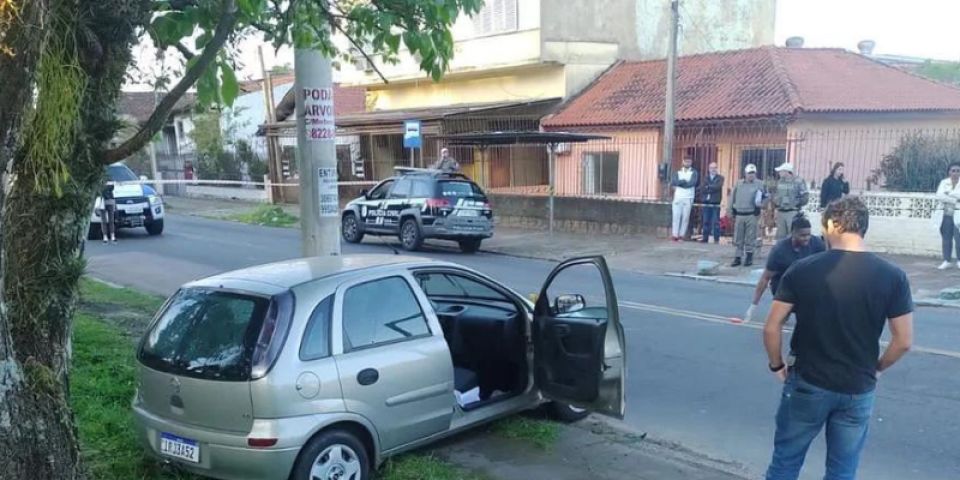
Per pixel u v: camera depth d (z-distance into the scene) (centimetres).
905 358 799
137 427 495
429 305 541
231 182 3378
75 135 351
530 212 2203
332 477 464
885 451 565
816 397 397
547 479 515
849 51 2380
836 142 1872
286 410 444
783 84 1995
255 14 414
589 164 2334
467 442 579
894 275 386
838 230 397
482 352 612
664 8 2703
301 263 544
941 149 1647
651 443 588
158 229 2106
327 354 469
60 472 328
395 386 498
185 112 496
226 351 455
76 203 370
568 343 539
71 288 380
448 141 2242
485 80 2755
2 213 293
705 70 2283
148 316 1017
